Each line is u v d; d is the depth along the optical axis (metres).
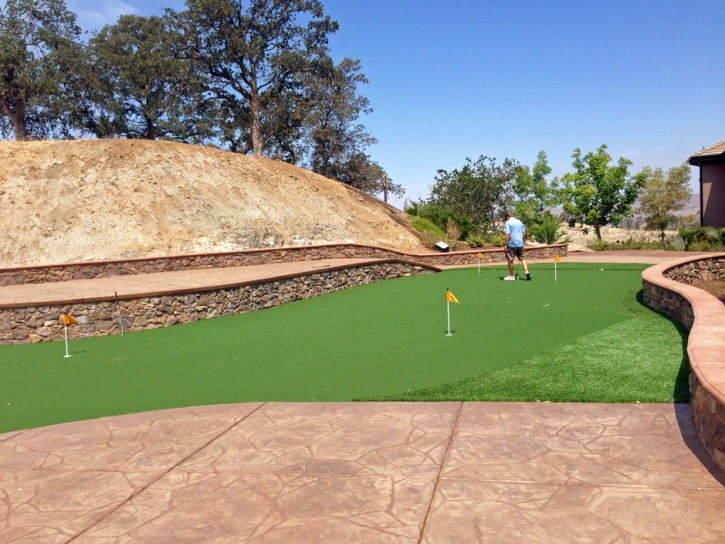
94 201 21.91
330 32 35.09
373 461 3.90
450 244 27.23
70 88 35.88
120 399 6.12
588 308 10.08
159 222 21.67
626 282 13.72
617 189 37.28
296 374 6.69
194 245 21.05
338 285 15.22
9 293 12.19
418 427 4.52
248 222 23.25
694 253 21.39
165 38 34.97
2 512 3.43
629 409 4.64
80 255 19.75
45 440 4.67
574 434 4.17
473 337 8.11
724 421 3.44
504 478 3.53
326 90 34.06
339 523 3.10
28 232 20.39
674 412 4.51
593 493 3.28
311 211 26.11
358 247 22.16
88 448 4.44
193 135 38.62
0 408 6.01
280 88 35.19
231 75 35.06
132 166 23.80
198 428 4.77
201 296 11.24
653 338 7.28
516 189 41.28
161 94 37.75
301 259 20.48
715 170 24.00
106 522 3.25
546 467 3.65
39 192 21.98
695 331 5.52
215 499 3.47
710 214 24.30
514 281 14.83
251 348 8.34
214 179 24.97
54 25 36.72
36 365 8.07
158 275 15.62
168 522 3.21
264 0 33.50
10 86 33.59
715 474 3.44
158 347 8.84
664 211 46.19
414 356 7.20
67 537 3.10
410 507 3.23
